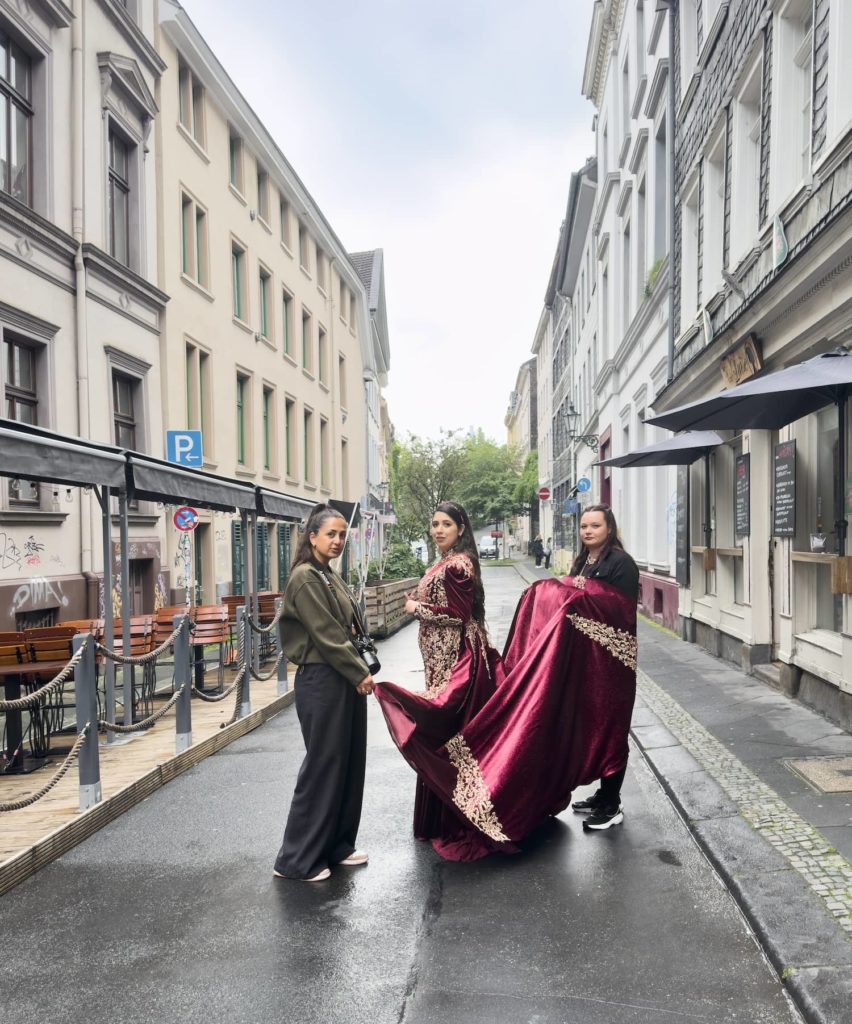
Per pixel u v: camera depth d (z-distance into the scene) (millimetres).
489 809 4672
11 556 12156
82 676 5430
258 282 24953
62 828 4977
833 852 4371
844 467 6891
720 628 11477
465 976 3396
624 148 20922
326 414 33781
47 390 13734
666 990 3260
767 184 9586
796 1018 3051
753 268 9922
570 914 3959
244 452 24172
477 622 5102
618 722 5105
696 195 13547
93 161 15203
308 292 31094
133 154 17141
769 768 5977
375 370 49000
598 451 28391
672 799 5629
